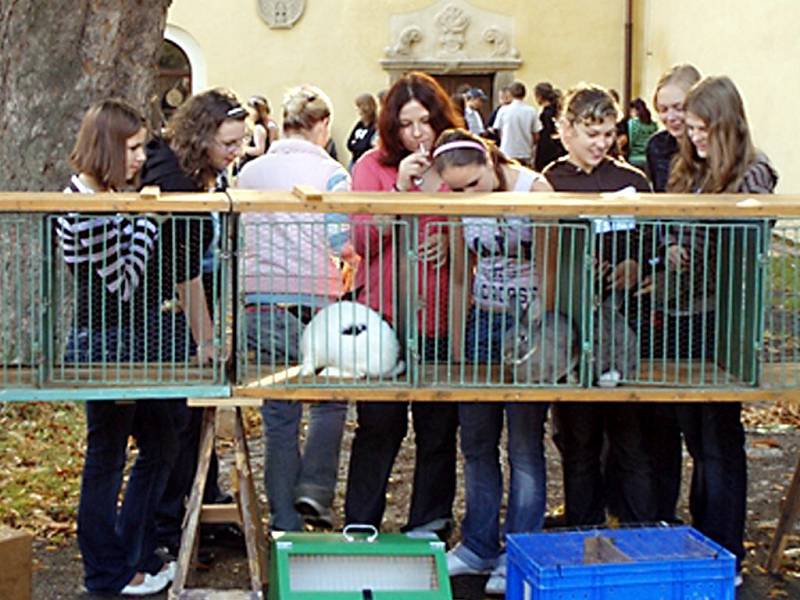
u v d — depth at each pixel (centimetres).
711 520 612
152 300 561
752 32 1884
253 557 541
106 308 557
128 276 550
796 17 1714
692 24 2166
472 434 621
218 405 550
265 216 593
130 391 535
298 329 589
